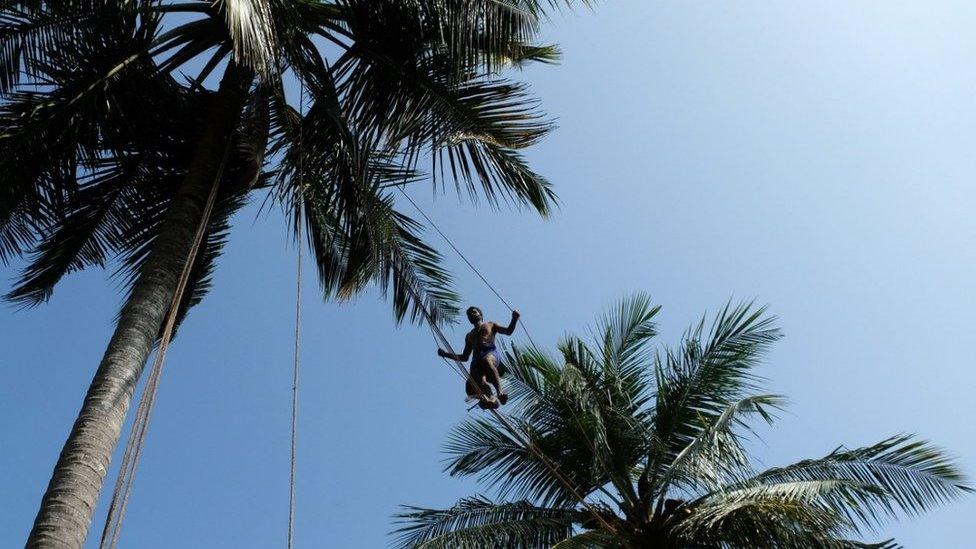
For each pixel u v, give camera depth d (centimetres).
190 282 1359
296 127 1251
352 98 1279
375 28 1253
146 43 1181
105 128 1210
